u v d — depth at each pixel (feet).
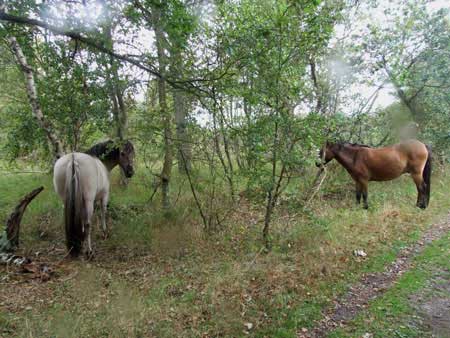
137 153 22.20
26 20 11.67
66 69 17.69
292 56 14.56
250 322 10.71
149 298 12.13
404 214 21.44
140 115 18.24
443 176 31.73
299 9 12.91
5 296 12.22
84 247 16.26
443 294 12.24
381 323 10.58
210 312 11.15
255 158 14.98
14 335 9.83
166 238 17.80
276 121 14.29
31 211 21.52
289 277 13.43
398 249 16.51
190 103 17.39
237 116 16.60
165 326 10.41
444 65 29.91
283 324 10.62
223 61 14.23
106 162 19.94
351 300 12.10
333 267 14.33
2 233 17.95
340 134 25.25
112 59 13.91
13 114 24.36
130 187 26.18
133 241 17.83
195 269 14.60
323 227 17.24
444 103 31.89
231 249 16.90
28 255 16.39
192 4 14.56
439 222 20.43
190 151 18.29
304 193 21.34
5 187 27.17
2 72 28.12
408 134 32.78
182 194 23.04
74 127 22.33
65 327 10.15
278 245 16.56
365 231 18.44
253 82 14.11
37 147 25.36
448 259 15.12
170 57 13.74
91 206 16.17
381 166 22.12
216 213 19.07
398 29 26.23
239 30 13.62
